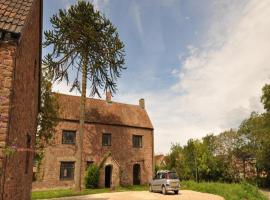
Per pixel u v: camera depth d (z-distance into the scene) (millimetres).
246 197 21562
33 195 22188
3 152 6609
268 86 41750
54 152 28547
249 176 45344
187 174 38656
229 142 43719
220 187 24984
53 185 27828
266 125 41188
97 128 32125
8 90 6965
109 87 26172
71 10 23984
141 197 20547
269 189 38250
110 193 23953
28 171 11672
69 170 29266
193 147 39500
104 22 24688
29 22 9070
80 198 19922
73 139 30266
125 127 34281
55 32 23719
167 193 24062
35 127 14336
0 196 6520
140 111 38312
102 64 25031
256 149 43125
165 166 42406
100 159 31281
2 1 8180
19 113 8305
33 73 11555
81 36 24344
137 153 34375
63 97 32500
